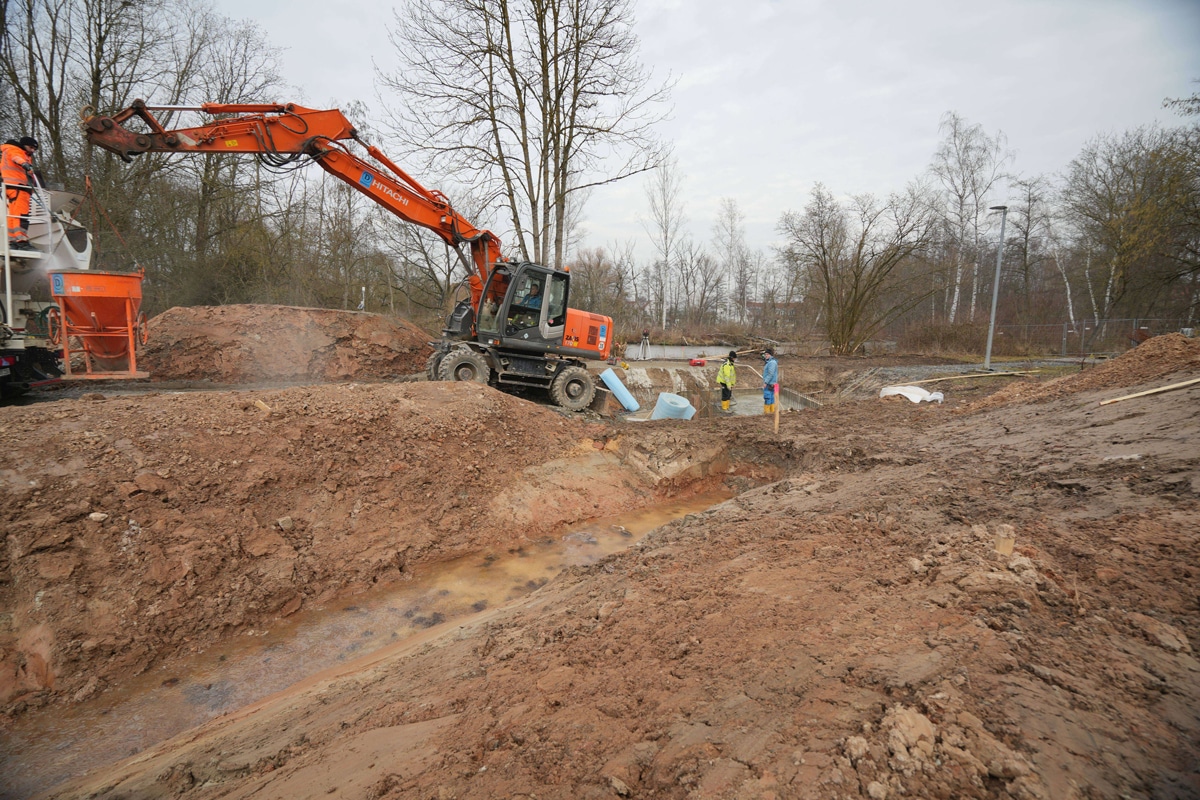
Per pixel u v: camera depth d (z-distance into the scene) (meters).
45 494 5.36
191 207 23.22
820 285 31.30
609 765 2.26
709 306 52.78
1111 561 3.60
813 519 5.57
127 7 21.11
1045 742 2.04
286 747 3.20
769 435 10.72
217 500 6.26
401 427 8.38
